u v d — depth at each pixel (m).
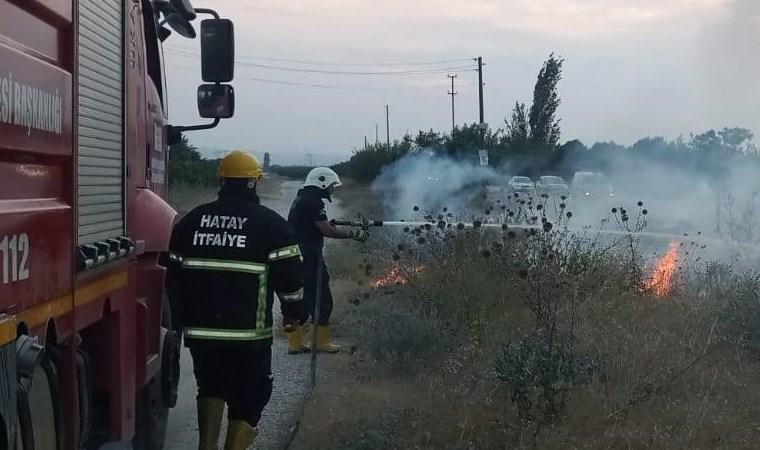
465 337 8.20
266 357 5.80
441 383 7.12
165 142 7.20
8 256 3.25
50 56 3.86
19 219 3.37
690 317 8.12
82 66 4.38
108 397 4.99
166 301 6.48
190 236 5.73
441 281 9.22
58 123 3.88
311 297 9.40
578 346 6.92
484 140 41.84
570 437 5.88
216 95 7.44
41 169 3.73
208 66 7.28
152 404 6.18
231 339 5.64
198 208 5.83
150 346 5.81
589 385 6.42
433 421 6.40
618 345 7.10
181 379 9.21
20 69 3.40
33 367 3.26
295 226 9.38
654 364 6.89
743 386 6.63
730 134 23.50
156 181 6.79
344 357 9.07
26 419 3.43
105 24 4.86
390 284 10.45
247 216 5.73
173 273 5.80
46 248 3.70
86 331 4.91
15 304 3.31
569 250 9.65
